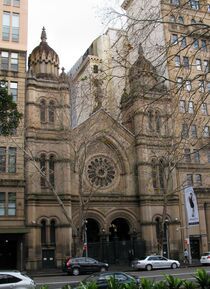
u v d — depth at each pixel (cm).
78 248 4444
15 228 4938
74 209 5441
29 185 5219
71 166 5494
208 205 6159
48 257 5147
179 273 3719
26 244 5056
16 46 5644
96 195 5656
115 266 5259
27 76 5644
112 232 6038
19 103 5438
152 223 5712
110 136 5912
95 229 5997
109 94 5647
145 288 1316
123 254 5556
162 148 5850
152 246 5619
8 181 5094
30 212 5138
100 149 5897
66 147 5466
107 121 5859
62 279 3659
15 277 2327
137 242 5619
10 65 5550
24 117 5400
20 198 5112
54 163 5447
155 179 5922
